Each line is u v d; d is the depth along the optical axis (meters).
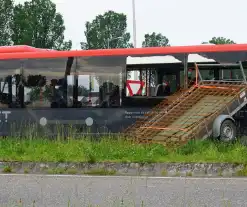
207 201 8.98
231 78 18.81
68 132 19.30
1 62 20.66
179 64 19.22
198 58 19.11
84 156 13.41
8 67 20.59
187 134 16.50
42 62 20.36
